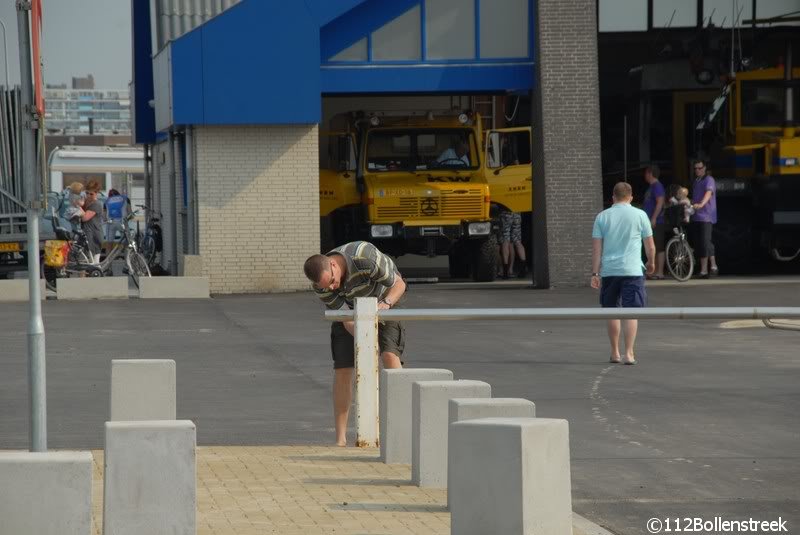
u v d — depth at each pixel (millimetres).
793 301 29375
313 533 9047
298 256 35219
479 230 37438
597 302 29953
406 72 35375
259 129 35000
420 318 12609
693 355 21312
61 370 19469
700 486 11336
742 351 21844
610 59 47969
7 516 7086
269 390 17562
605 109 47688
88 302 32031
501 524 7922
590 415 15320
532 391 17281
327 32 35125
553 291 33594
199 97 34281
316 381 18438
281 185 35094
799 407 15922
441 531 9102
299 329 25547
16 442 13453
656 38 43125
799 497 10875
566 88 34750
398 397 12047
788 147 37438
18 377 18750
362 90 35312
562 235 34750
